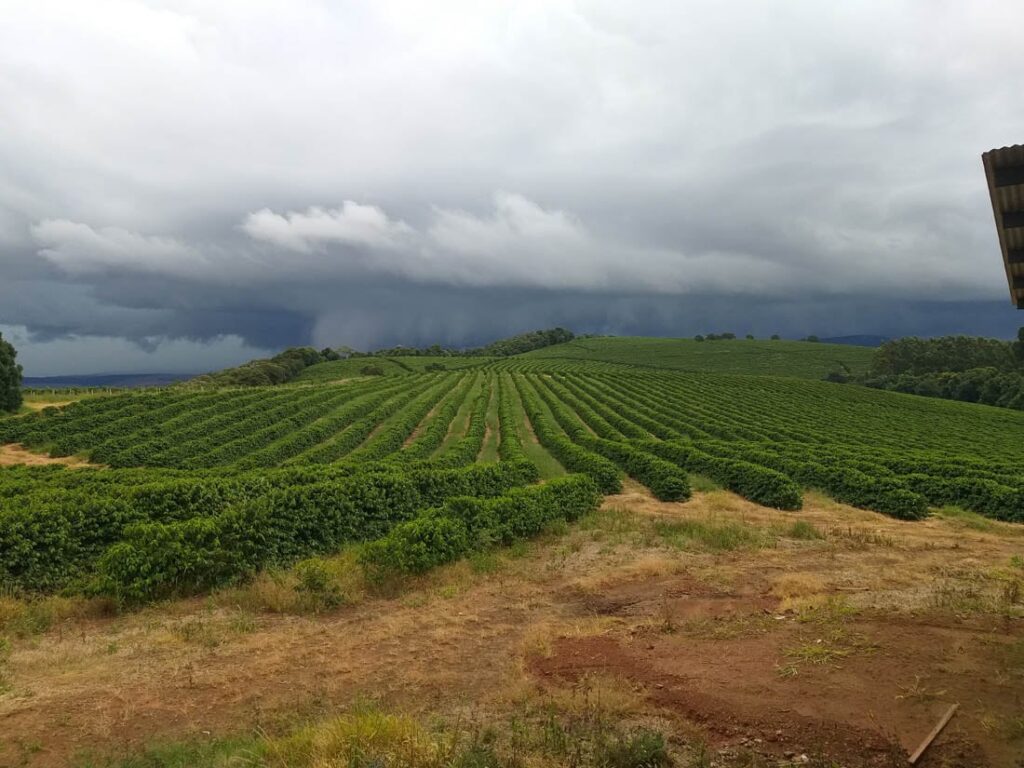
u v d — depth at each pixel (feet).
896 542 62.44
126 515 52.37
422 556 47.93
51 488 70.69
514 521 60.59
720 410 238.07
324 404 213.87
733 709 24.41
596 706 25.73
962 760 20.52
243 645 34.60
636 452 118.11
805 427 193.36
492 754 21.45
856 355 537.24
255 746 23.11
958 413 260.83
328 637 36.01
